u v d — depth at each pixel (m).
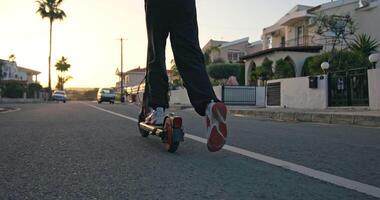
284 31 40.47
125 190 3.61
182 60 5.39
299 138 7.62
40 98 66.31
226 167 4.63
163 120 5.91
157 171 4.40
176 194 3.48
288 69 29.77
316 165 4.79
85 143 6.51
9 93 55.03
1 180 3.97
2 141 6.72
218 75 42.19
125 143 6.51
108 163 4.83
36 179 4.01
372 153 5.78
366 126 11.80
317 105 19.47
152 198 3.36
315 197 3.40
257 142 6.85
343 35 26.91
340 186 3.78
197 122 11.37
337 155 5.55
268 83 24.47
